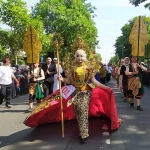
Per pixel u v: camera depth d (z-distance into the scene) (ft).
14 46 64.64
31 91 27.89
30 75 27.43
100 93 19.66
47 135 18.40
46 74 31.73
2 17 58.80
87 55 18.38
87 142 16.88
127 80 30.45
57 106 19.04
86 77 17.11
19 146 16.52
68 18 130.72
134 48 27.96
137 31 27.73
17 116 25.99
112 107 18.43
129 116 25.02
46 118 19.76
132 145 16.44
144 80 61.62
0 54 67.46
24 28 60.59
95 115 21.07
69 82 17.66
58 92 18.25
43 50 81.05
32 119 18.67
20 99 39.81
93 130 19.13
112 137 18.04
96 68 17.28
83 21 131.85
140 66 28.02
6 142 17.40
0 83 30.81
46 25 134.41
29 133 19.15
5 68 31.12
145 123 22.09
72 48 18.51
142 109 28.53
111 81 91.04
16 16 58.49
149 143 16.84
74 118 21.30
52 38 17.39
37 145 16.58
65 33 132.98
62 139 17.53
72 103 17.19
